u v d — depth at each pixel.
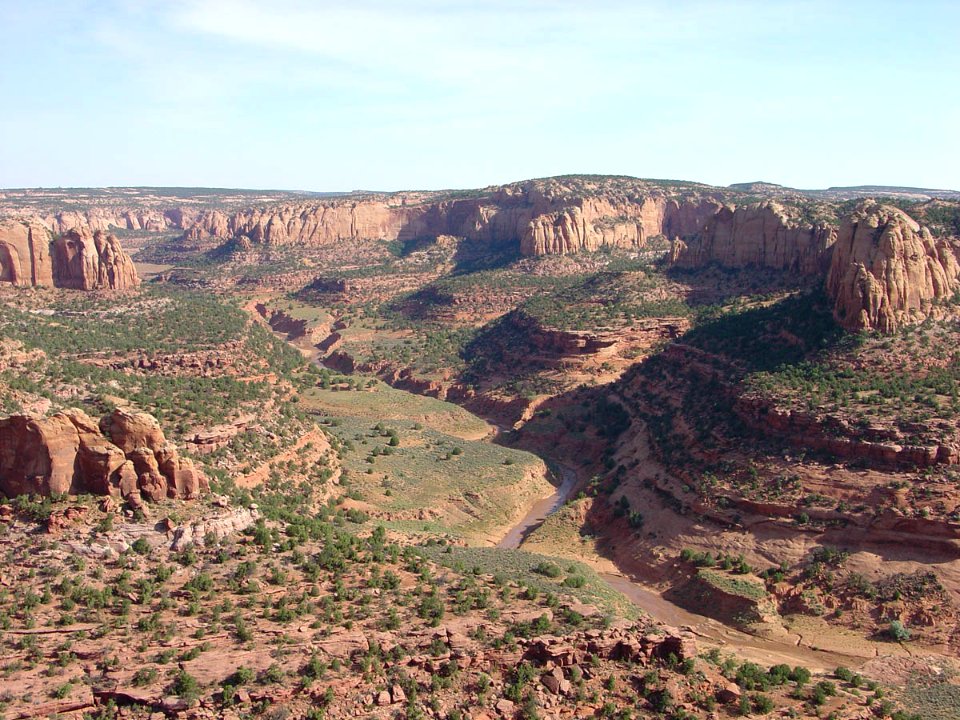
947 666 78.38
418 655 62.22
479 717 58.94
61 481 72.75
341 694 58.44
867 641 84.56
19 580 65.88
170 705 55.19
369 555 79.19
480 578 78.31
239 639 61.88
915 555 90.56
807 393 111.06
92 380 108.00
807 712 65.19
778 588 92.62
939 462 95.06
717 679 66.25
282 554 75.25
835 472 100.00
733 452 111.62
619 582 101.56
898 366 110.25
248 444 107.19
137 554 70.31
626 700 62.47
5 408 89.75
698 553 100.31
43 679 56.34
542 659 63.94
